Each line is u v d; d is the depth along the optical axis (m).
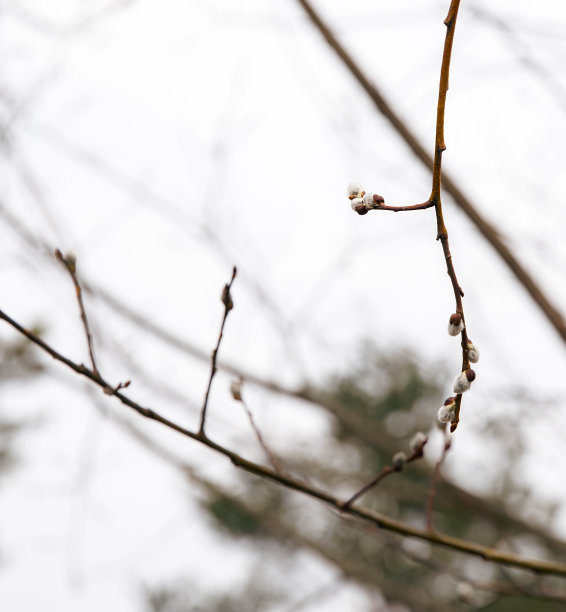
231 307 1.82
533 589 2.89
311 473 5.83
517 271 3.68
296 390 4.93
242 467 2.05
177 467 5.40
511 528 5.60
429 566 2.98
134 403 1.93
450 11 1.42
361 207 1.43
